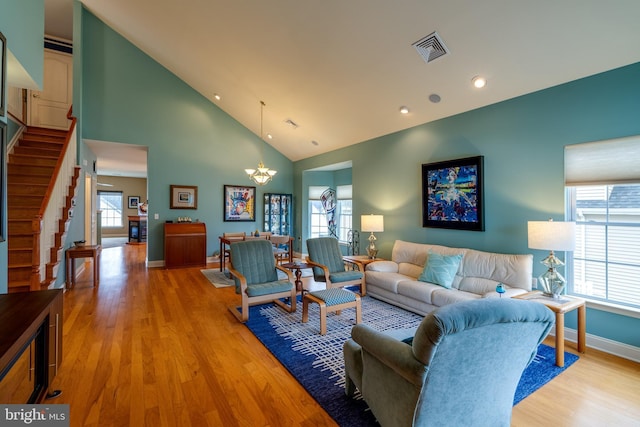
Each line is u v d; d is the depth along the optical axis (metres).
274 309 3.95
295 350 2.79
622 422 1.89
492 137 3.70
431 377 1.34
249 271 3.90
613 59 2.69
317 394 2.13
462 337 1.29
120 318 3.57
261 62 4.75
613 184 2.77
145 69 6.47
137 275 5.80
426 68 3.58
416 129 4.69
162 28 5.11
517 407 2.03
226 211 7.47
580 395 2.15
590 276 3.03
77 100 5.57
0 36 2.23
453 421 1.48
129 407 1.97
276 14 3.71
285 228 8.23
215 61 5.33
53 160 5.08
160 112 6.65
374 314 3.75
